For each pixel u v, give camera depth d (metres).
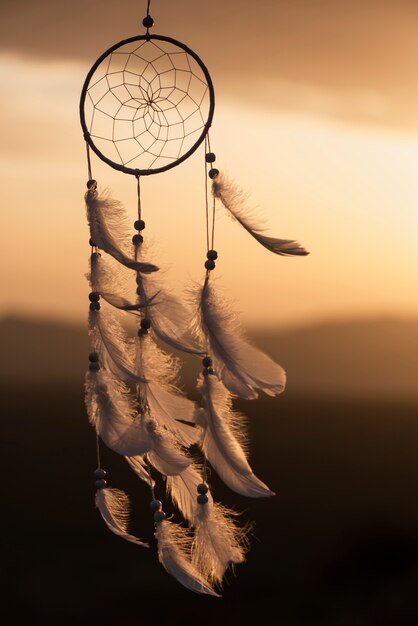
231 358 1.54
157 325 1.61
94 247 1.62
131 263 1.45
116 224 1.57
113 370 1.60
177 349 1.56
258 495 1.61
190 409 1.66
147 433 1.60
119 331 1.64
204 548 1.69
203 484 1.70
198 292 1.59
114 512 1.71
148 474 1.69
